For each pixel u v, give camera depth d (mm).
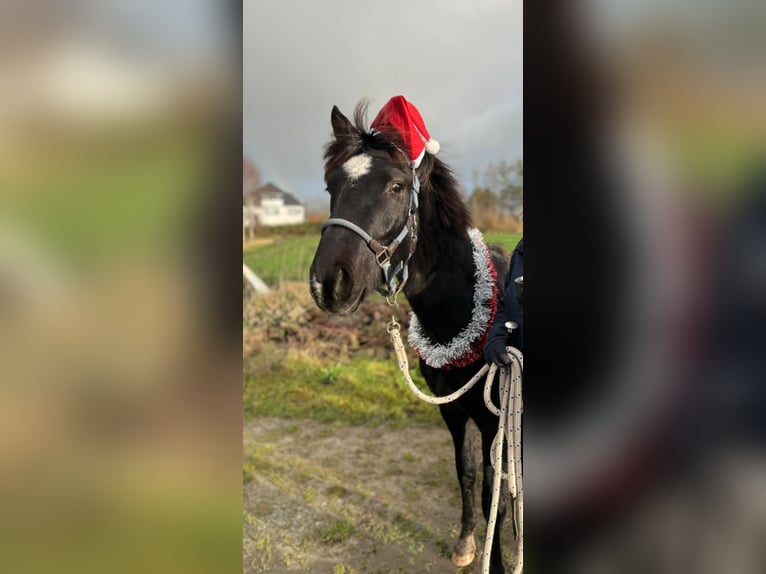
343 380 3422
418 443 2697
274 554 1816
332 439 2752
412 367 3465
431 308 1459
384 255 1332
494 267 1470
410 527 1974
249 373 3541
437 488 2252
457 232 1453
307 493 2211
